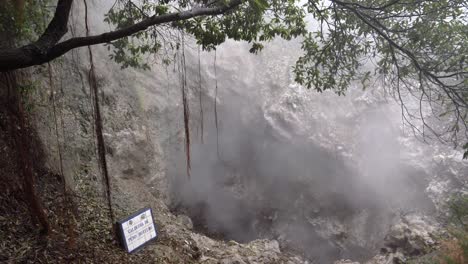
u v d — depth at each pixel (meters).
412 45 5.23
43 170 5.48
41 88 5.86
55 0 6.27
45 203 5.13
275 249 8.16
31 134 5.20
